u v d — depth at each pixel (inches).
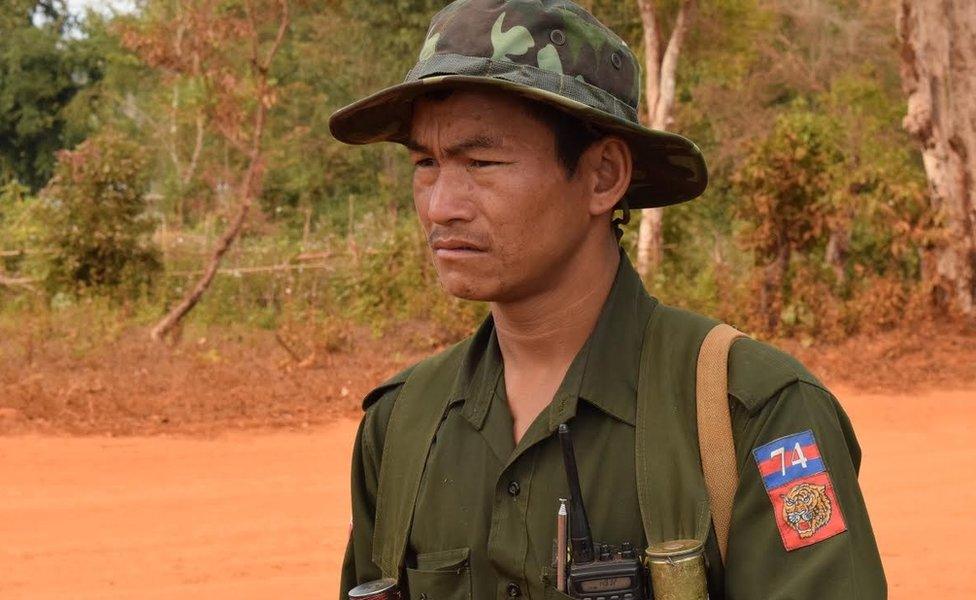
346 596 75.5
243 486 275.1
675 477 57.8
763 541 56.2
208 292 631.2
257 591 201.5
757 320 486.0
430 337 499.8
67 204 605.9
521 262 59.7
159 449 311.3
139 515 249.8
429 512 64.6
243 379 401.1
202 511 253.0
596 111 57.7
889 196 492.1
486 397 65.1
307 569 214.2
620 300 63.9
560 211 60.0
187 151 1104.8
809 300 480.1
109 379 399.9
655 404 59.9
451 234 59.4
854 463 63.1
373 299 570.6
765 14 697.0
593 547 57.3
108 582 206.1
